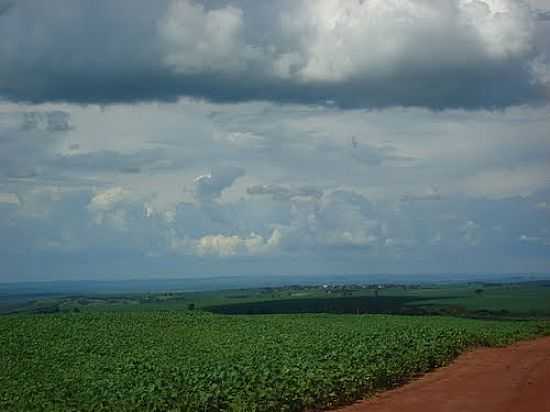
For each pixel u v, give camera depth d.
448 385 26.62
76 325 51.34
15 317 57.06
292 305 119.81
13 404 21.22
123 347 37.41
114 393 21.62
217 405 20.36
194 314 64.62
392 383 27.17
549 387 25.19
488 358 36.25
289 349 31.56
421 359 31.19
